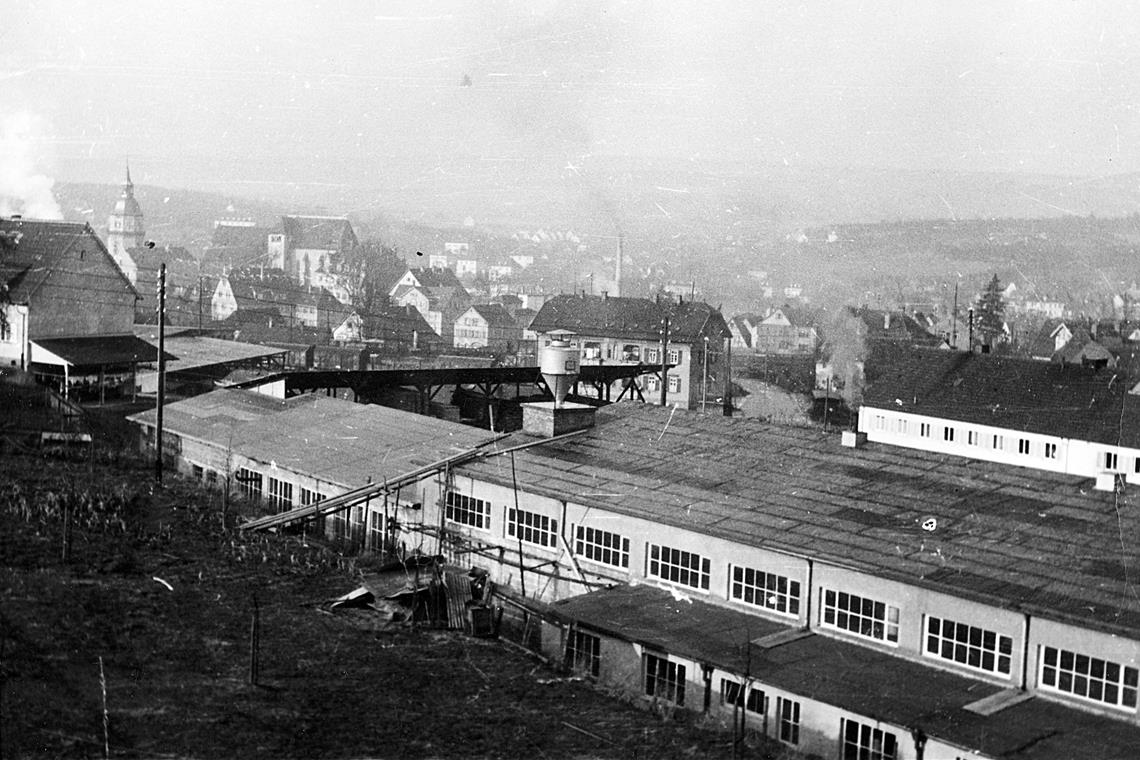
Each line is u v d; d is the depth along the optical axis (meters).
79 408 61.31
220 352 87.12
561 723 25.95
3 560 32.69
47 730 21.91
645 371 81.94
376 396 75.31
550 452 39.72
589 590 33.66
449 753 23.64
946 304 154.88
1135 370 66.81
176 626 29.69
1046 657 24.55
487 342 149.50
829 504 32.38
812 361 124.94
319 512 40.03
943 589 25.97
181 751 22.17
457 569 35.91
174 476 49.56
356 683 27.42
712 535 30.89
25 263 70.38
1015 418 65.62
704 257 183.38
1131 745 22.05
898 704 24.11
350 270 174.50
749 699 26.36
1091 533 28.98
